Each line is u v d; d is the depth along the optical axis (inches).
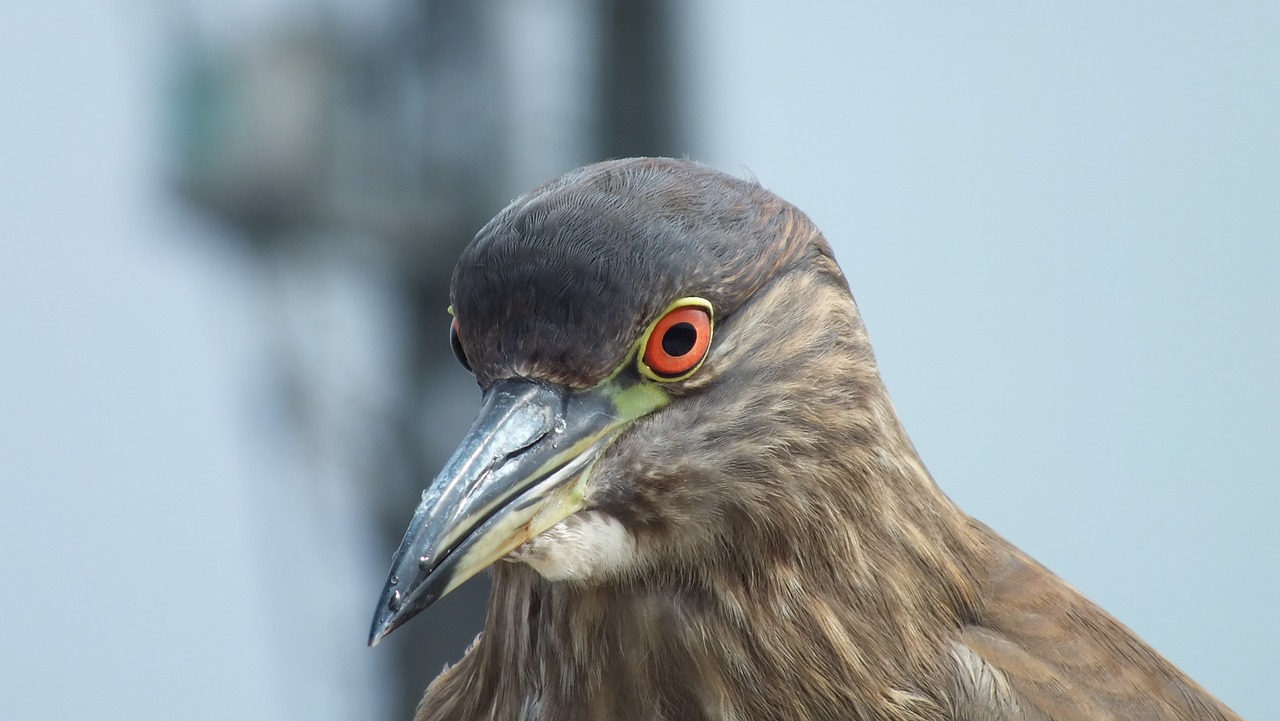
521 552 130.9
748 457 131.3
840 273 132.0
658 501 131.1
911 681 131.7
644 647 131.6
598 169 131.3
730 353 131.2
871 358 132.0
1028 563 132.6
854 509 131.6
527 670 132.2
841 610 131.6
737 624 131.5
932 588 132.0
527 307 130.8
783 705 131.6
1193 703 132.0
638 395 131.0
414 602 130.4
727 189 131.4
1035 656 132.0
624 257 130.7
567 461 130.9
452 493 130.6
